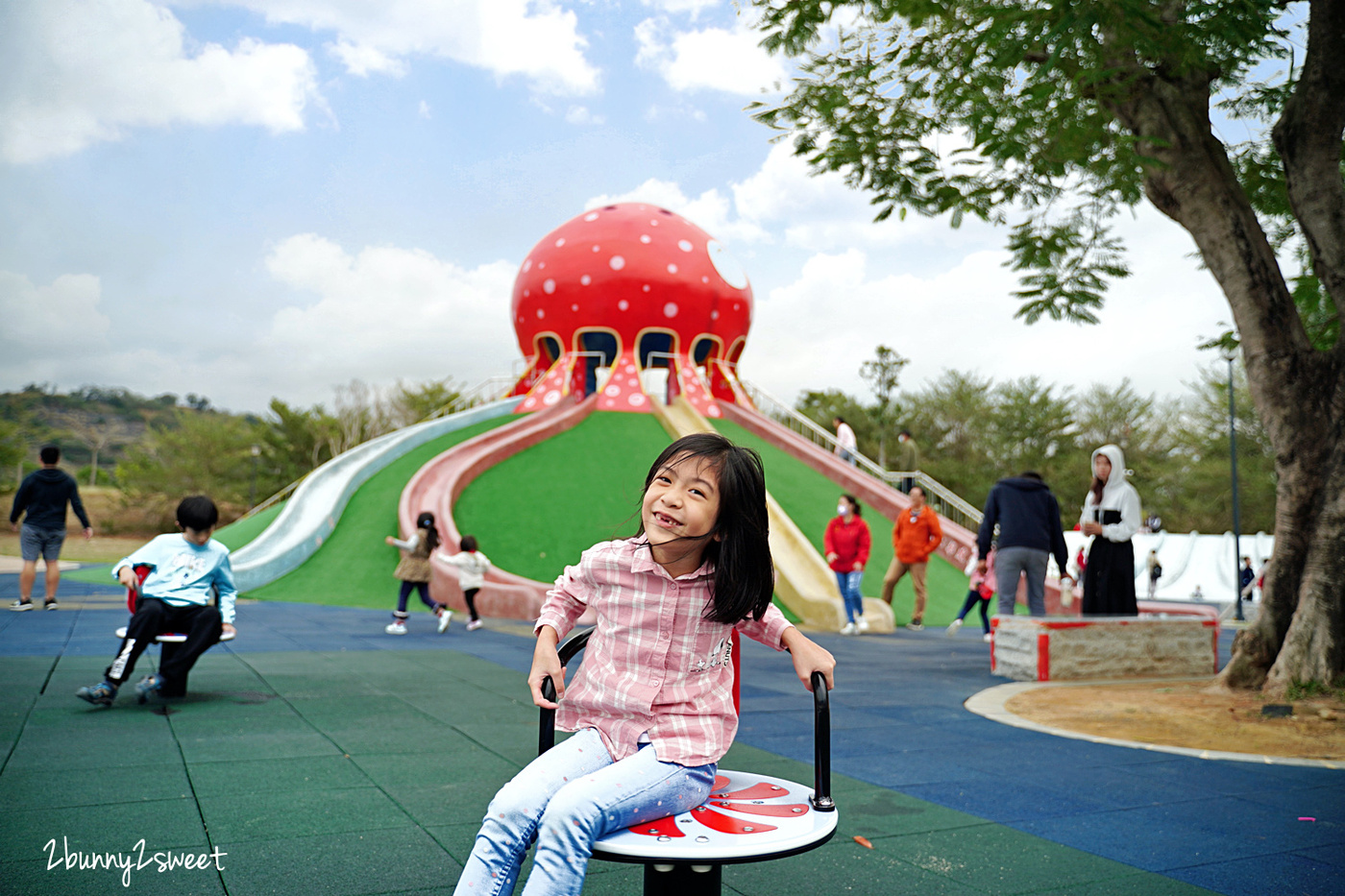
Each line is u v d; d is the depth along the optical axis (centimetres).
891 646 1189
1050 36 630
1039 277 1002
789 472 2231
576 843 183
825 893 319
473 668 837
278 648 939
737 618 219
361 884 312
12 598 1414
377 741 531
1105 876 342
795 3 789
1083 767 520
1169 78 793
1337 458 736
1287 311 768
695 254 2656
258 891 302
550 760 208
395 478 2030
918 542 1474
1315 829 406
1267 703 706
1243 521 4622
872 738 593
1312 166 759
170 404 16188
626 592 223
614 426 2314
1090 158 769
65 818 373
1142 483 5116
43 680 691
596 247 2597
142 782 430
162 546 642
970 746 571
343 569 1633
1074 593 1728
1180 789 473
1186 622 933
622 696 215
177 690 642
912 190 941
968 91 751
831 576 1527
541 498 1817
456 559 1190
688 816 208
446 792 428
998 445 5422
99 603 1341
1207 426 4856
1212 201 783
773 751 547
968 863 353
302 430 5550
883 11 752
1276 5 699
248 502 5481
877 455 5566
